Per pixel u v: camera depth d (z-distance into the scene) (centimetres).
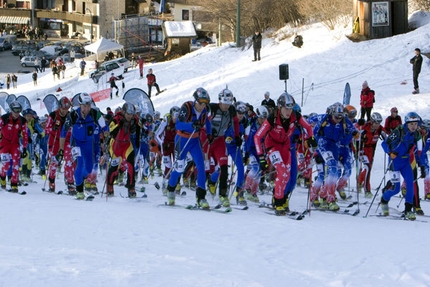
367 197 1466
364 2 3738
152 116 1770
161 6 8044
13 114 1337
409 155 1147
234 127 1148
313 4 4481
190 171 1447
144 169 1656
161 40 7244
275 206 1076
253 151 1283
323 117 1220
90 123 1223
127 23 6988
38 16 9988
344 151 1287
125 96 1905
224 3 5353
